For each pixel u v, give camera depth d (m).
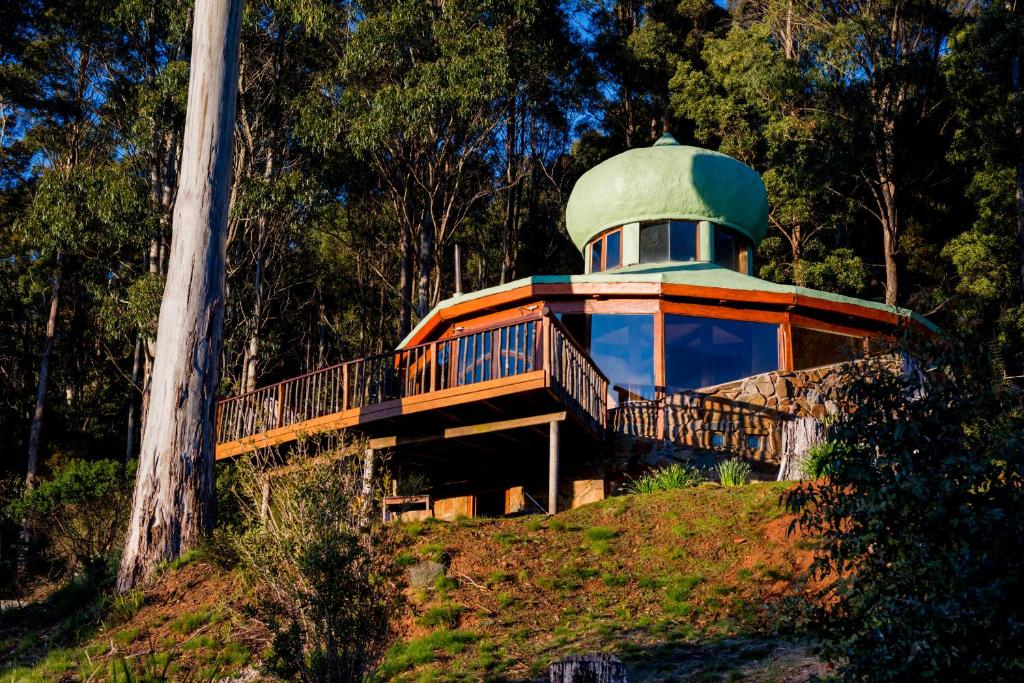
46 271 30.77
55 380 37.28
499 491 17.78
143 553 12.84
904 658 4.88
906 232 33.94
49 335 30.52
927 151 33.22
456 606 10.27
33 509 21.19
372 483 8.99
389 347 37.84
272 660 7.52
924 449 5.15
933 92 32.59
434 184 27.75
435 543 11.68
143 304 23.89
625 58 35.66
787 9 35.62
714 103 33.91
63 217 24.39
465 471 18.23
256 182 25.75
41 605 13.36
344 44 28.02
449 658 9.27
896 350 5.72
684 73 35.25
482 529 12.31
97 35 28.72
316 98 26.72
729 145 34.38
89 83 29.89
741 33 35.38
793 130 32.25
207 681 9.54
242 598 10.62
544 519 12.75
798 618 5.86
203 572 12.20
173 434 13.33
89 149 31.30
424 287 27.19
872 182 32.62
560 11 31.61
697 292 17.38
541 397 13.49
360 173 30.58
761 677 7.83
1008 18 25.83
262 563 7.88
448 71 24.36
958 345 5.30
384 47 25.27
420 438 15.52
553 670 5.72
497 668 8.91
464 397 13.80
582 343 17.69
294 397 17.72
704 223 20.78
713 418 16.59
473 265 35.66
